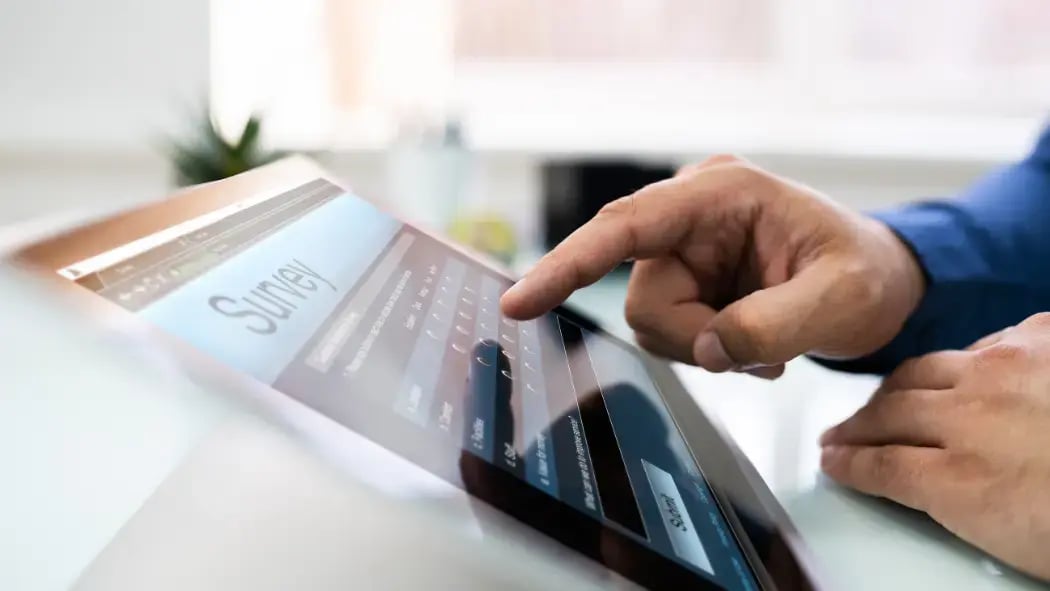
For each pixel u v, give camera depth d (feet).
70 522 0.74
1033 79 4.19
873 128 4.22
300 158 1.46
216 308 0.65
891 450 0.97
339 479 0.55
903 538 0.89
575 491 0.65
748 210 1.21
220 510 0.74
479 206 3.77
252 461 0.80
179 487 0.78
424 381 0.73
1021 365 0.91
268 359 0.61
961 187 3.87
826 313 1.08
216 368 0.57
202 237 0.81
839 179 3.87
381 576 0.61
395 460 0.56
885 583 0.79
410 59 3.70
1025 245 1.40
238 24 3.52
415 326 0.87
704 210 1.20
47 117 3.34
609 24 4.14
